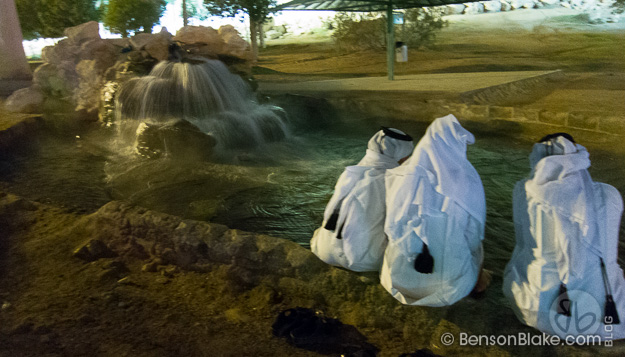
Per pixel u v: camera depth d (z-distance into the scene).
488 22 25.92
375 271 3.62
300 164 7.00
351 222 3.50
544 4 27.42
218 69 8.62
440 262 3.09
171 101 7.89
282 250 3.67
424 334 3.12
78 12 22.94
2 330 3.22
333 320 3.28
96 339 3.14
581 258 2.77
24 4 23.11
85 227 4.45
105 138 8.23
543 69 15.50
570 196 2.83
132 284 3.81
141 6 24.78
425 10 22.52
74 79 9.20
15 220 4.78
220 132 7.67
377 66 19.03
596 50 18.53
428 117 9.66
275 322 3.30
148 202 5.53
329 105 10.27
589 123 7.69
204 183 6.15
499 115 8.77
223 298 3.63
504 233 4.60
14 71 13.51
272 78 15.91
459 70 16.47
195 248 3.89
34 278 3.87
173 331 3.24
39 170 6.64
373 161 3.61
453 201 3.01
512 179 6.06
